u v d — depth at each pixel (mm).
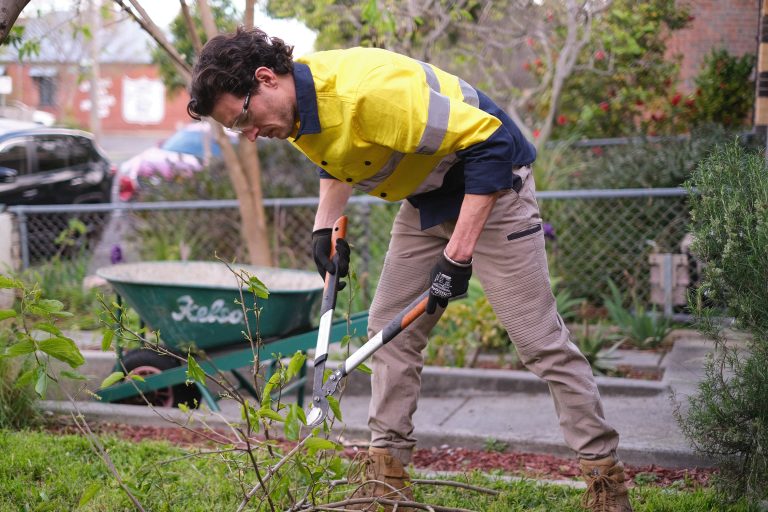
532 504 6270
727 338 6008
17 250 14438
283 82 4867
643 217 13141
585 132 18109
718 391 5926
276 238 14523
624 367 10578
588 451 5559
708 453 5984
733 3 18672
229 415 9281
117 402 9703
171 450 7422
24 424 8500
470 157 4879
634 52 16000
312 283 9281
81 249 14922
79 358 4656
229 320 8594
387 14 11023
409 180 5324
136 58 43500
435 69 5250
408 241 5859
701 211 5941
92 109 45438
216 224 15867
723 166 5891
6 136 20344
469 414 9195
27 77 38281
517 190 5430
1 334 8539
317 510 5078
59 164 21375
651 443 7672
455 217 5508
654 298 11969
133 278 9695
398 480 5902
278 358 4957
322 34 14055
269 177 16141
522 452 8070
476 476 6824
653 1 16547
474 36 15477
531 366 5590
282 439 8148
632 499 6203
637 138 14656
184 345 8773
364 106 4758
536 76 18156
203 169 16641
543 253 5559
